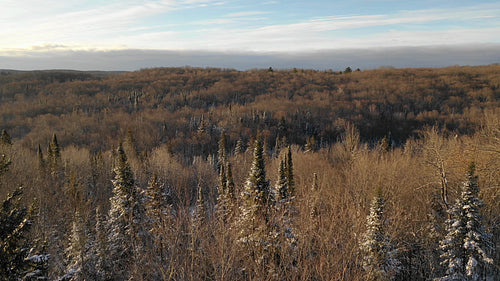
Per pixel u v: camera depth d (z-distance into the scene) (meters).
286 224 10.88
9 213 9.01
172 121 115.75
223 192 20.61
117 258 19.12
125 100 171.38
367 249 12.55
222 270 8.62
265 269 10.06
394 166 23.47
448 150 21.45
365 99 145.88
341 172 30.45
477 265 14.48
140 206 20.31
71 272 14.42
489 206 17.34
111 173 48.31
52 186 40.16
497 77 154.25
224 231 9.93
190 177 36.12
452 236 14.36
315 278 9.53
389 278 12.75
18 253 8.66
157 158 50.72
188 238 9.77
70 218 25.72
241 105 153.38
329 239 10.17
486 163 17.72
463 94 132.62
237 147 74.50
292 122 108.62
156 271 10.11
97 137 95.94
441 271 16.08
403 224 15.72
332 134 97.25
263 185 18.06
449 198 19.41
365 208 17.52
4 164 16.36
